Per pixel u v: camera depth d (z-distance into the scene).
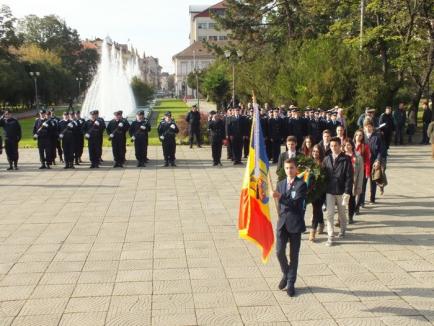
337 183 9.04
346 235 9.77
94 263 8.27
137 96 62.53
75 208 12.14
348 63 24.22
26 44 92.81
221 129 18.59
